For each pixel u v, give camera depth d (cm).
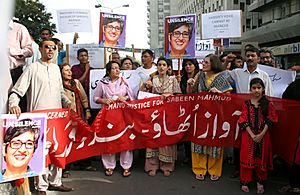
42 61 440
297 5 3706
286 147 479
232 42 3991
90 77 593
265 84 529
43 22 3631
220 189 478
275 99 495
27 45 475
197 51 1130
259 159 460
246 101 476
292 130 472
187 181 510
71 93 521
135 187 485
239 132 508
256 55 524
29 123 395
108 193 463
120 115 527
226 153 609
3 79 150
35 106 430
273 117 461
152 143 535
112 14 711
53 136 445
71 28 748
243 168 468
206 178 523
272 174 548
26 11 3353
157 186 489
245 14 5822
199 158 525
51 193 461
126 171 534
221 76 518
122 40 722
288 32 3338
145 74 607
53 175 469
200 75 545
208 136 514
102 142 523
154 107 534
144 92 538
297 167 459
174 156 548
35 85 429
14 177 386
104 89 531
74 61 752
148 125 534
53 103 440
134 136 535
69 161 498
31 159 399
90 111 588
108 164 541
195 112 527
